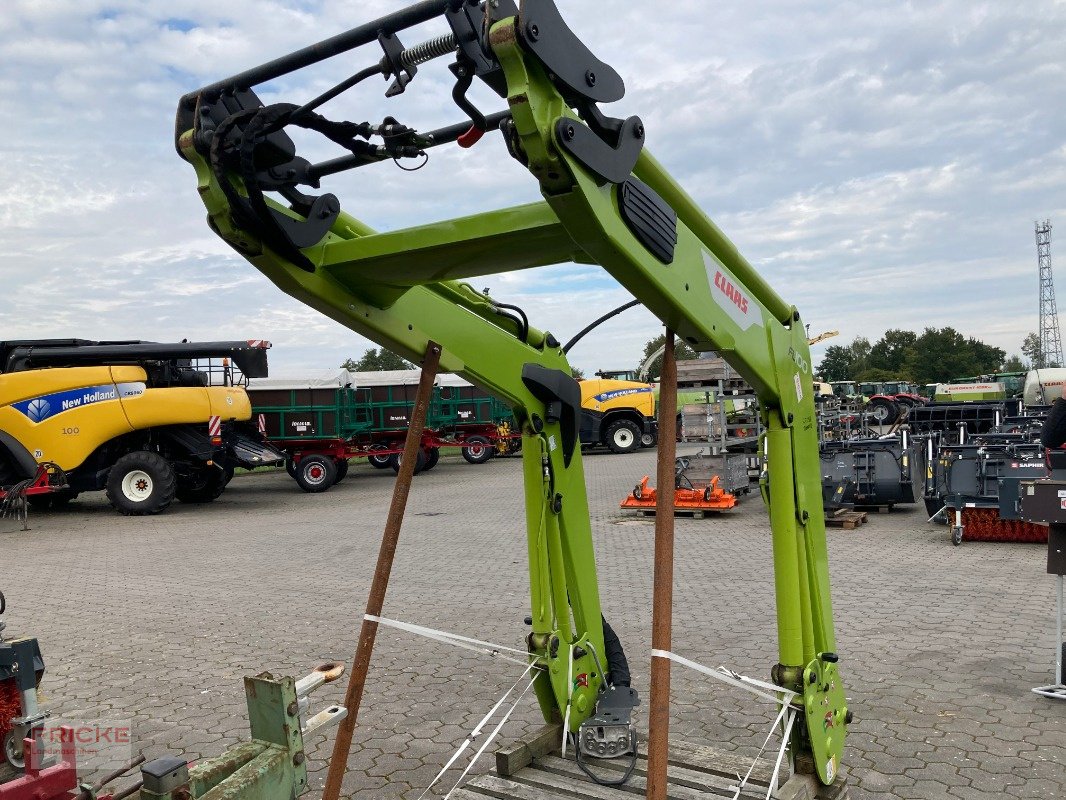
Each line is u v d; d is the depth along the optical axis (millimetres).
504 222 2129
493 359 3117
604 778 3199
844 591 7336
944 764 3803
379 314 2600
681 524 11953
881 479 12000
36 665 2326
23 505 13383
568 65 1764
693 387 14297
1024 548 9266
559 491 3453
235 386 16188
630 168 1964
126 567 9641
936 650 5484
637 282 2109
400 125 2111
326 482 18156
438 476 20672
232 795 1953
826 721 3039
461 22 1770
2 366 14891
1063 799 3469
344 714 2305
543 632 3400
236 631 6578
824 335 19453
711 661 5383
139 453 14438
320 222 2320
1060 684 4621
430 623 6621
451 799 3180
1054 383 29969
